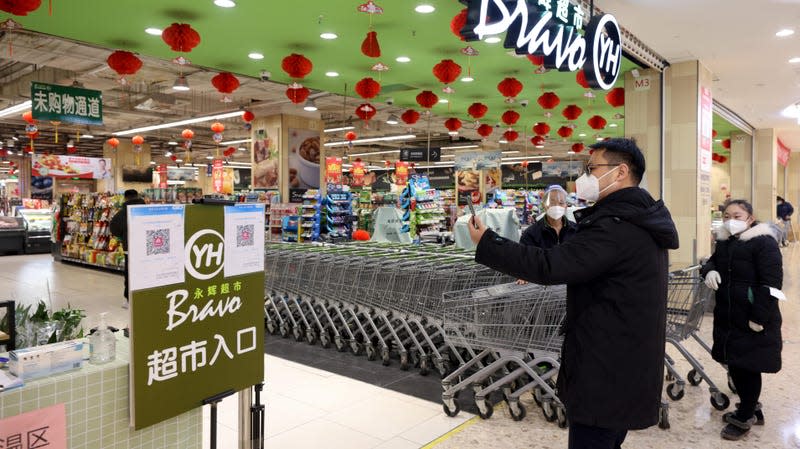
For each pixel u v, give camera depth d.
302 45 8.01
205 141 24.30
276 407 3.97
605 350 1.90
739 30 6.73
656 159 8.12
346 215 11.64
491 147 24.27
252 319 2.32
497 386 3.73
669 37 6.98
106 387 1.95
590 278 1.89
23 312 2.43
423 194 10.10
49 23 6.97
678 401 4.12
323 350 5.51
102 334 2.03
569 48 4.87
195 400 2.09
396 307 4.92
